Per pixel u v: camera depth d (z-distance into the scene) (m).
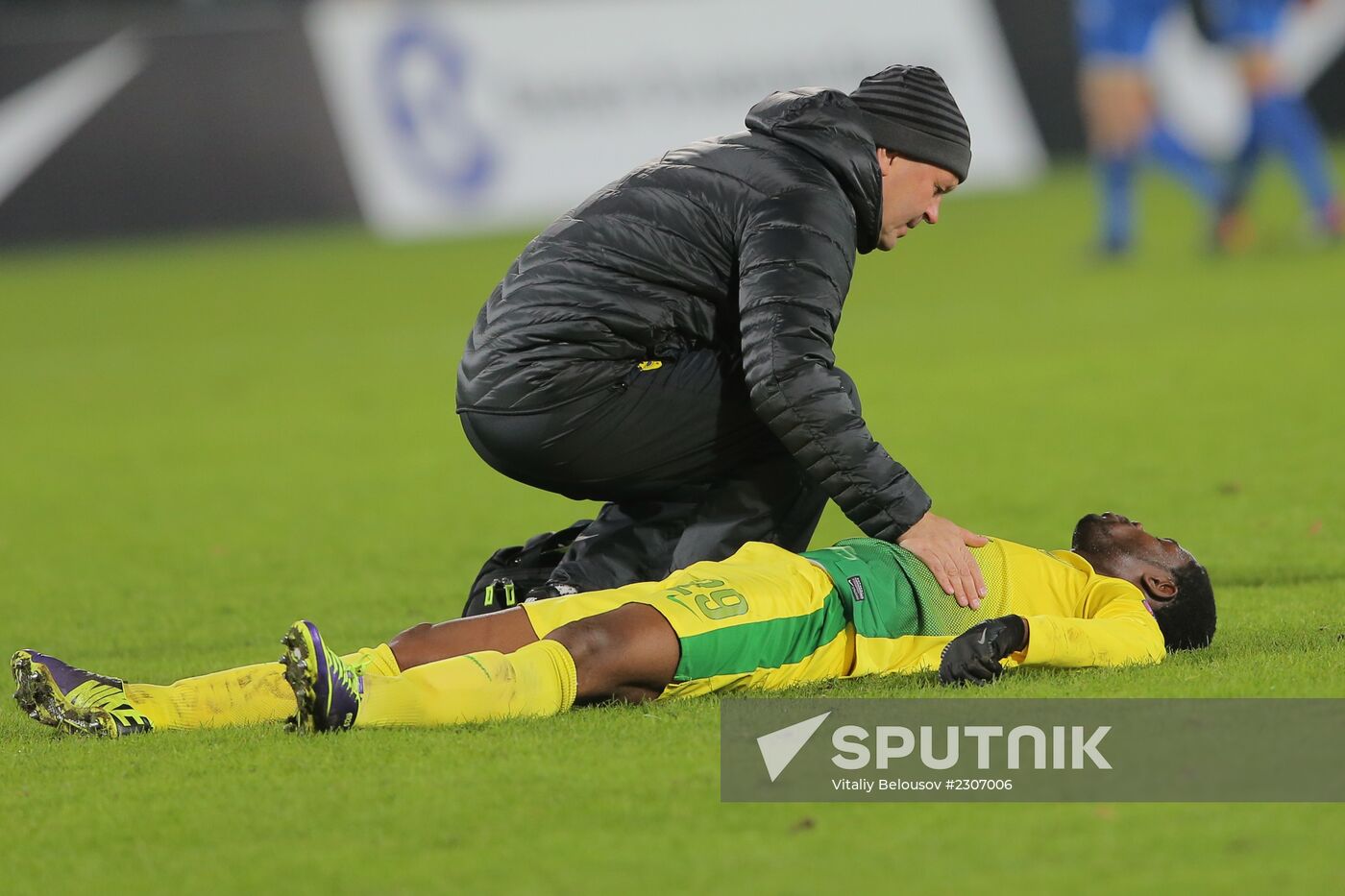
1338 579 18.78
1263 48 59.53
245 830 11.02
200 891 10.02
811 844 10.34
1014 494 25.80
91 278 76.06
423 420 38.75
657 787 11.50
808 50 89.69
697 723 12.98
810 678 14.27
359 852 10.52
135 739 13.38
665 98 88.44
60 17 105.50
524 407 15.53
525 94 87.62
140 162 85.19
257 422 39.62
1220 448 28.48
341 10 87.44
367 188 87.00
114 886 10.18
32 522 28.23
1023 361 40.81
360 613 20.11
